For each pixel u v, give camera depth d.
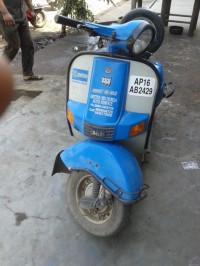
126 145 2.16
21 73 4.68
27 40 4.08
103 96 1.92
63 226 2.15
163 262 1.91
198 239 2.06
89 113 1.96
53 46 5.84
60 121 3.37
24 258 1.94
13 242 2.04
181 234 2.10
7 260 1.92
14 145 2.99
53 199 2.37
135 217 2.22
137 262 1.91
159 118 3.43
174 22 6.75
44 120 3.39
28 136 3.13
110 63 1.88
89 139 2.05
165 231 2.12
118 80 1.89
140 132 2.00
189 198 2.40
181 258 1.93
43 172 2.65
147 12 2.75
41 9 7.11
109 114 1.92
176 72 4.61
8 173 2.64
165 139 3.08
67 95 2.15
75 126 2.08
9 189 2.47
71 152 1.95
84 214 2.04
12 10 3.77
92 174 1.81
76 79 2.04
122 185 1.74
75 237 2.07
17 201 2.36
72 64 2.03
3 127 3.27
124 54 1.89
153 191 2.46
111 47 1.89
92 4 9.33
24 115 3.49
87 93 2.02
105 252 1.97
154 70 1.89
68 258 1.94
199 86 4.17
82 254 1.96
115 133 1.91
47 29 7.21
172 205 2.33
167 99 3.82
